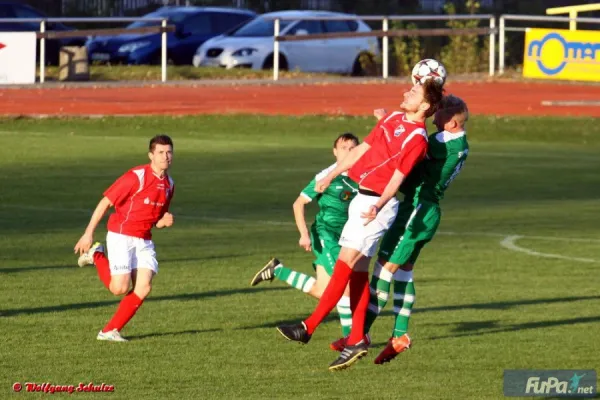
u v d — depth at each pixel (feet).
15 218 137.28
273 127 230.27
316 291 79.25
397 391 66.74
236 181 170.50
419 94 69.05
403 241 72.08
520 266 111.75
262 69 314.96
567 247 123.24
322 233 79.05
